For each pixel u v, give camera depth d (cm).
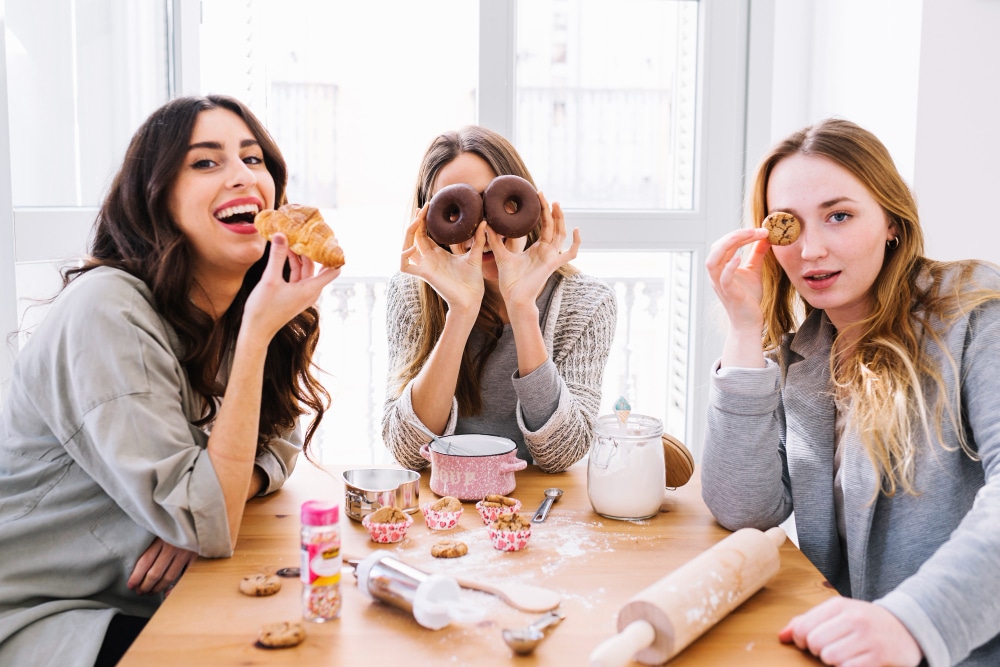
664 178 251
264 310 111
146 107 220
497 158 154
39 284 181
